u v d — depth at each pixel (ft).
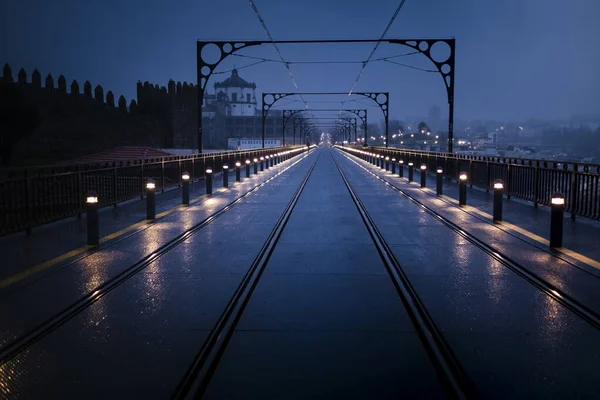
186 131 317.63
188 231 36.32
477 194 62.23
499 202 40.04
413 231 36.40
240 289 21.77
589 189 38.63
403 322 17.67
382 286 22.34
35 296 20.61
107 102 272.31
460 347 15.25
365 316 18.33
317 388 12.72
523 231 35.60
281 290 21.76
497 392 12.46
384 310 19.02
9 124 198.18
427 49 98.84
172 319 17.97
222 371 13.74
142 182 58.34
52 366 14.05
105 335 16.40
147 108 300.20
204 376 13.24
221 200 56.39
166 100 305.73
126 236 34.12
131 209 48.73
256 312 18.80
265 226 38.91
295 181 85.71
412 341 15.90
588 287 21.70
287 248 30.78
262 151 160.35
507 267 25.61
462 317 17.98
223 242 32.63
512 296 20.62
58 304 19.60
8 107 198.29
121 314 18.53
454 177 83.30
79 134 247.50
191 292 21.40
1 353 14.89
